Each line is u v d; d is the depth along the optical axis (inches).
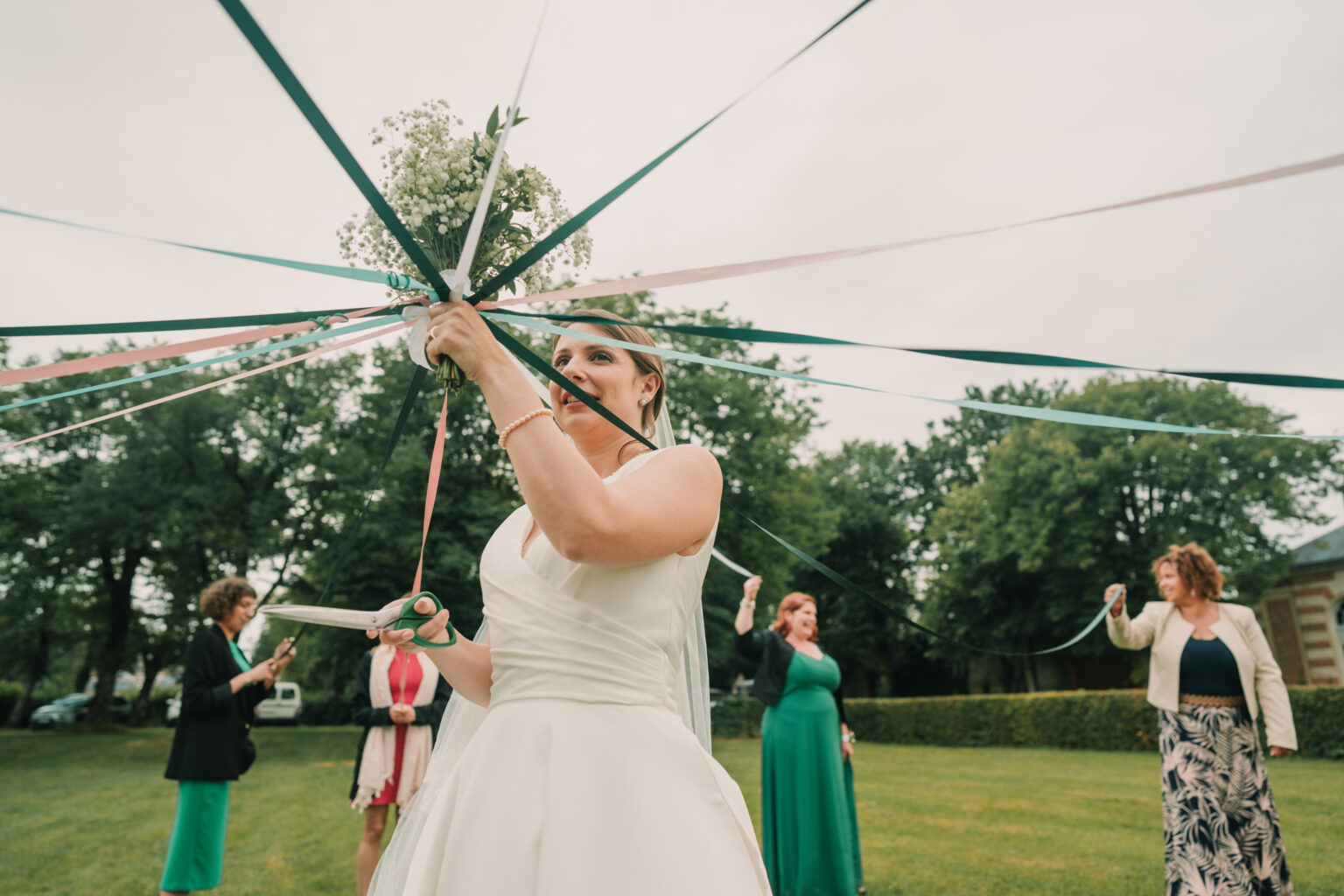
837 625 1349.7
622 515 45.3
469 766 50.6
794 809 187.2
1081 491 983.0
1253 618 152.9
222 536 858.8
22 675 1130.0
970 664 1301.7
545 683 49.9
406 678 180.5
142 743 732.0
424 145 52.3
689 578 53.9
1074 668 1145.4
